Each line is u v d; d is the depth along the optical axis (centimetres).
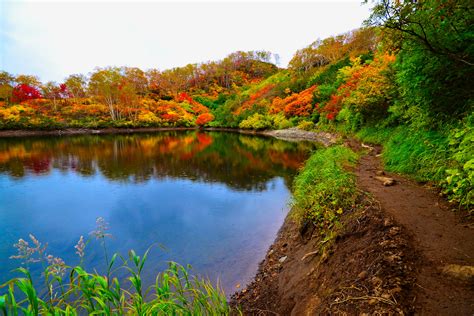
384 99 1148
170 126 5044
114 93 4656
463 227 278
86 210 760
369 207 348
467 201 312
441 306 178
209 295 252
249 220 660
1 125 3453
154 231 610
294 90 4178
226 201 812
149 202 820
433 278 203
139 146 2242
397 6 311
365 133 1309
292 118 3156
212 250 510
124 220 683
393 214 319
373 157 845
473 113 383
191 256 489
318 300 252
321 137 2256
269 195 860
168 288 216
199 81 9075
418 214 318
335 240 329
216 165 1377
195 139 2900
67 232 619
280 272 386
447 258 224
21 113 3838
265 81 7012
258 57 10906
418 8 332
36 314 134
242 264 452
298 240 450
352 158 773
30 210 761
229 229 609
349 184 441
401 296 190
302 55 6062
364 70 1661
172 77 8025
